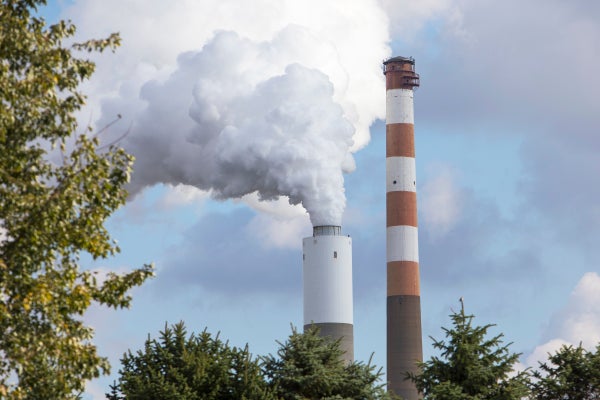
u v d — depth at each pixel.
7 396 46.97
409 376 89.88
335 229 164.12
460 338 87.31
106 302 50.78
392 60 191.00
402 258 183.38
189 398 82.50
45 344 48.03
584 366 94.62
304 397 85.56
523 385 86.44
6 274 47.88
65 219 48.97
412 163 187.88
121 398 85.00
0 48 49.81
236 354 86.94
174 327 88.12
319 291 156.62
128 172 50.62
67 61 51.12
